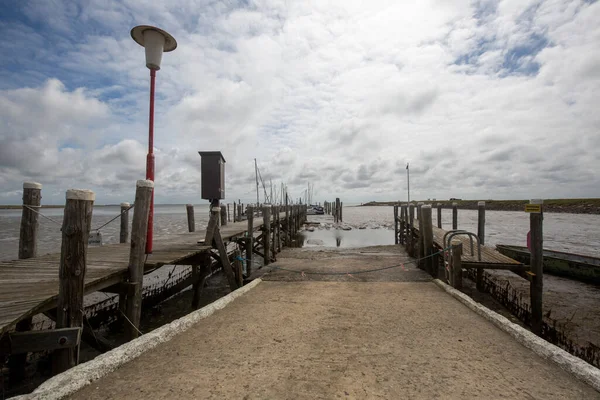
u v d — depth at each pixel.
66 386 2.84
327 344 4.12
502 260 8.09
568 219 47.62
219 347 4.00
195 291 9.23
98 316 7.23
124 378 3.17
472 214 65.38
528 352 3.83
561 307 8.55
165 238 11.02
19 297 4.18
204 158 9.18
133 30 6.82
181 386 3.01
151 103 6.98
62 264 4.00
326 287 7.98
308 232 32.28
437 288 7.81
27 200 6.55
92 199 4.18
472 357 3.70
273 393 2.90
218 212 9.20
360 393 2.91
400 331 4.62
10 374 5.34
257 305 6.15
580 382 3.10
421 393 2.91
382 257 13.62
